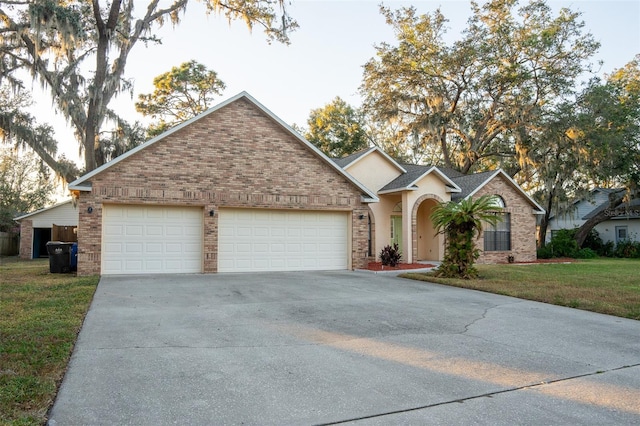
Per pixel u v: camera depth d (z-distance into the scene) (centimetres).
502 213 2209
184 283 1210
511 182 2233
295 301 960
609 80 3075
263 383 459
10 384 433
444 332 697
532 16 2742
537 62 2755
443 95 2898
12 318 729
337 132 4150
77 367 499
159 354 554
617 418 388
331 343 622
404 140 3139
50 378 456
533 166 2642
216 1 2292
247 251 1542
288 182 1590
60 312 782
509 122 2731
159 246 1437
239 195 1513
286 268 1595
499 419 381
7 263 2189
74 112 2058
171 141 1437
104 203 1366
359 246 1692
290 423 368
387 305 927
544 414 394
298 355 561
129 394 423
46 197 4062
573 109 2578
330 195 1655
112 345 591
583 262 2272
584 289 1150
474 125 2964
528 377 492
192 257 1472
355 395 430
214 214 1475
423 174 1978
